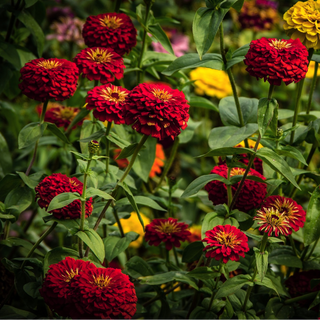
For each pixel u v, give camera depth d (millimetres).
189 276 1850
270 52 1802
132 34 1965
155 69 2094
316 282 1874
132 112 1773
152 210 2137
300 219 1821
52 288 1745
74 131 2160
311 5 1882
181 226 1968
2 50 2029
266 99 1830
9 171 2090
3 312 1879
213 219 1855
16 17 2041
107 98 1839
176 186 2045
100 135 1880
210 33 1858
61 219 1803
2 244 1913
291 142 1974
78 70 1889
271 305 1893
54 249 1827
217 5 1871
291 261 1916
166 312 1921
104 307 1716
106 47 1950
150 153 2010
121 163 2154
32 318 1878
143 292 1970
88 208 1812
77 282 1730
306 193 2006
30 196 1913
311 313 1898
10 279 1940
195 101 2098
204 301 1854
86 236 1789
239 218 1859
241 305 1859
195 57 1927
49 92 1858
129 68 2041
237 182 1861
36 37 2057
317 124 1955
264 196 1886
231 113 1971
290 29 1890
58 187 1802
